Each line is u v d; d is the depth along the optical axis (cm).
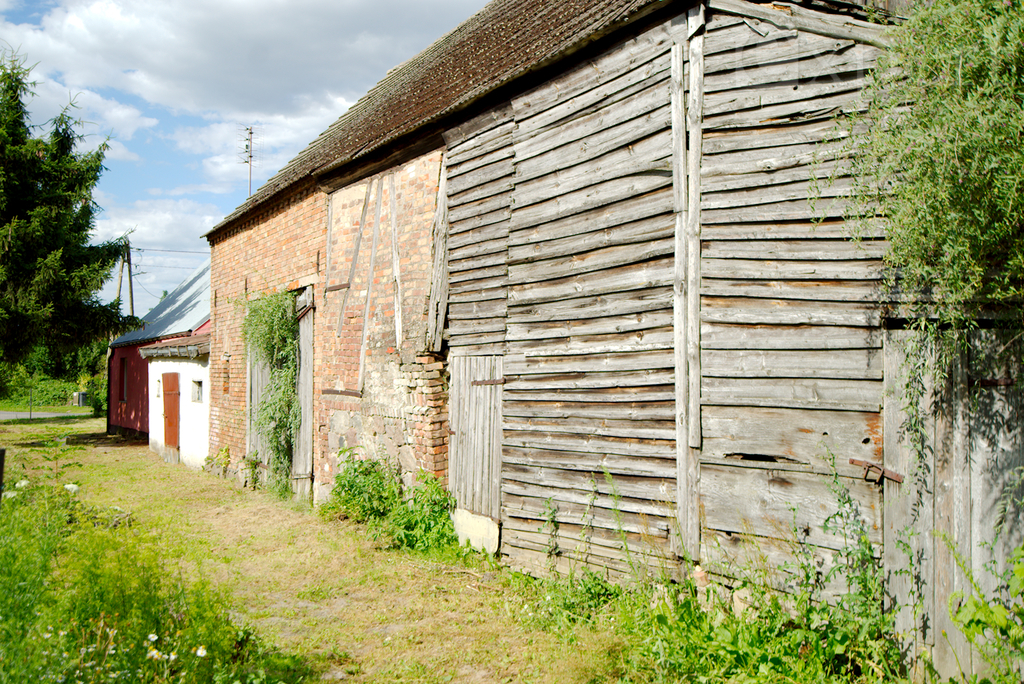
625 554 531
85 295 1703
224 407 1304
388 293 852
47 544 497
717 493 471
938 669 395
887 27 409
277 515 915
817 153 445
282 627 521
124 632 366
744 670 387
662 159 520
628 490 533
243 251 1298
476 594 588
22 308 1566
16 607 404
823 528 423
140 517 892
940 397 402
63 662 337
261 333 1097
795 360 449
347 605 571
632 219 542
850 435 426
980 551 395
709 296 482
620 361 545
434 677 435
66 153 1755
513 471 640
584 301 580
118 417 2186
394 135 795
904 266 394
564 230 603
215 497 1065
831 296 440
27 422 2712
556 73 619
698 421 481
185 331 1648
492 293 684
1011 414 396
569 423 587
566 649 461
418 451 780
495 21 1005
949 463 400
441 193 775
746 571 446
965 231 343
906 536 405
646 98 536
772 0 478
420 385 780
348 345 930
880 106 399
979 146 325
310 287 1038
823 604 404
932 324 400
